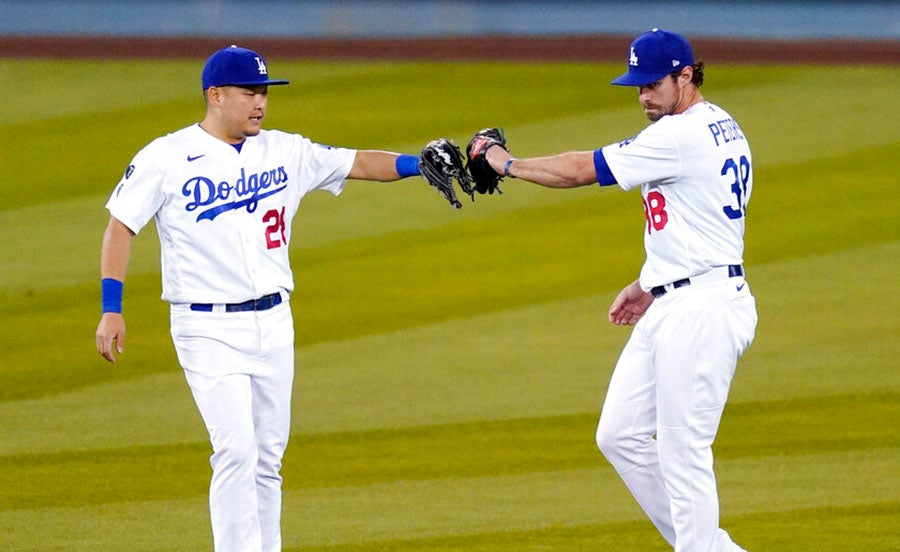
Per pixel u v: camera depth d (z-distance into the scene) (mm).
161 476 26781
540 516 24375
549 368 33844
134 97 62281
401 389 32406
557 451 28234
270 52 70312
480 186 21094
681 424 18969
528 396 31781
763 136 54812
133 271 42469
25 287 40562
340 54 69812
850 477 26234
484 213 47812
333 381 33094
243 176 19469
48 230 45812
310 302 39375
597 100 60375
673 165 18672
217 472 19219
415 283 40938
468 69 66438
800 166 51094
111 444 28750
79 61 68625
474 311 38531
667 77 19266
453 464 27469
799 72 64312
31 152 54281
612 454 20234
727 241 19031
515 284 40781
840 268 41406
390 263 42812
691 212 18812
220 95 19312
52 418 30453
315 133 55844
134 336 36625
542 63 67312
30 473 26859
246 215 19484
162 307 39125
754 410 30594
